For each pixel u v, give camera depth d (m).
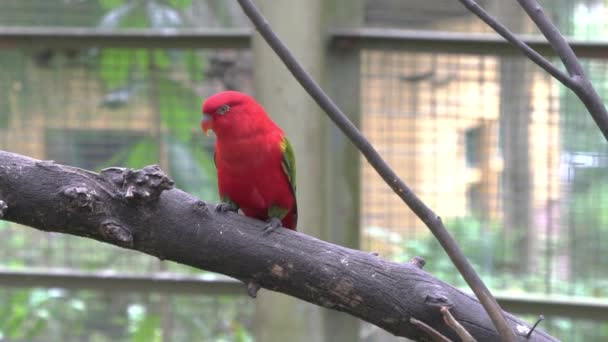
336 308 3.30
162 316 6.75
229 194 4.37
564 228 6.36
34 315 6.92
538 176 6.36
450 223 6.44
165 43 6.39
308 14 5.81
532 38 6.05
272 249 3.29
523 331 3.07
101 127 6.75
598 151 6.27
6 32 6.48
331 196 6.16
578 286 6.31
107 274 6.52
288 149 4.34
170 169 6.79
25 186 3.12
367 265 3.23
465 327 3.08
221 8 7.05
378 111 6.30
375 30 6.11
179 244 3.30
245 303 6.64
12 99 6.71
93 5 6.95
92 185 3.17
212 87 6.60
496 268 6.42
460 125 6.33
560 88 6.23
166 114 6.71
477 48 6.16
